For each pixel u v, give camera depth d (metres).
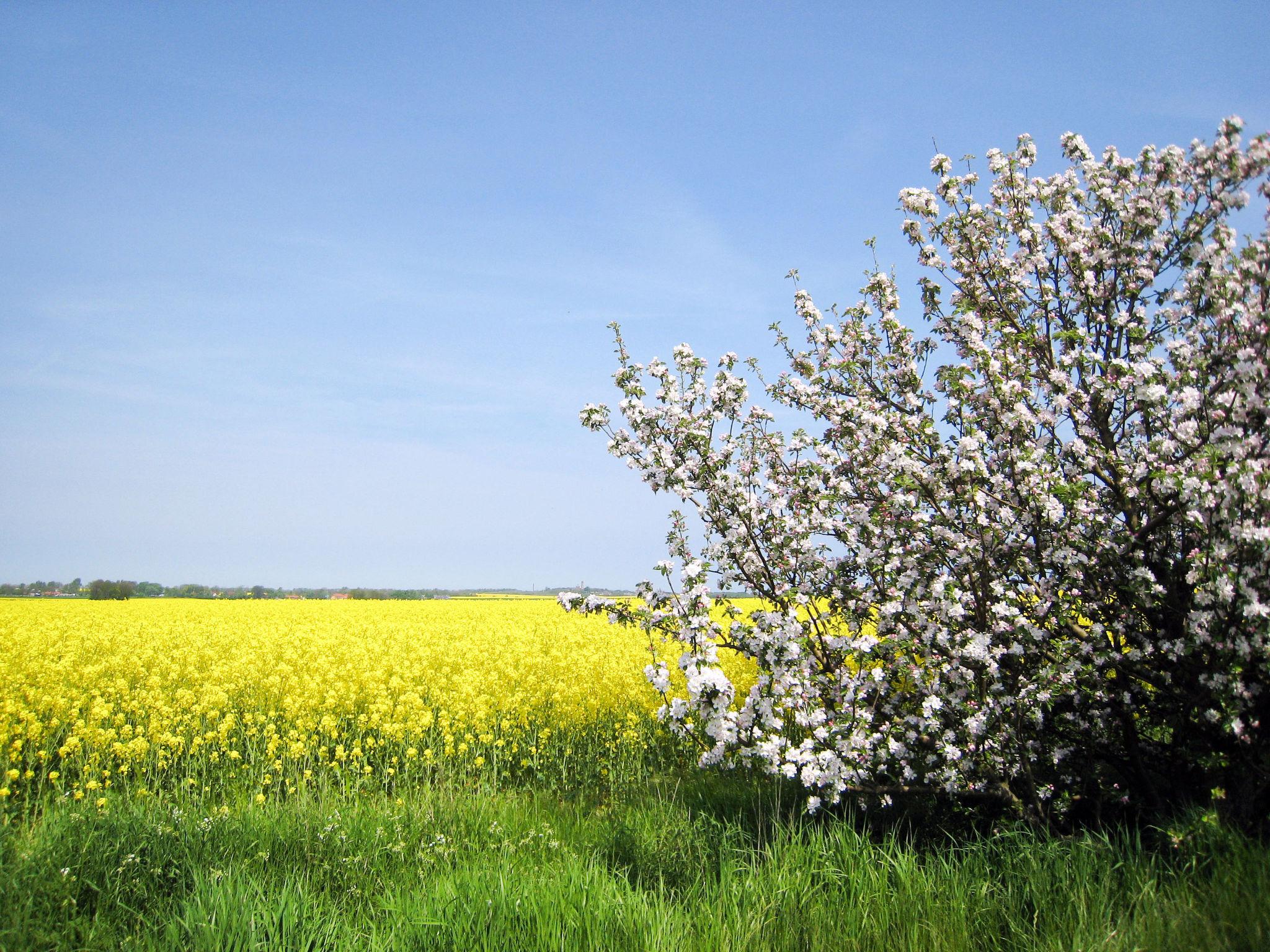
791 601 6.30
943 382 6.21
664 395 6.86
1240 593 4.49
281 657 15.08
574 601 6.67
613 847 6.03
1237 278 5.08
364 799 7.74
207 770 8.83
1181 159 6.03
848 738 5.57
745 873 5.21
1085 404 6.01
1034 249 6.79
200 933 4.21
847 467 7.15
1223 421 5.30
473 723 10.13
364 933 4.48
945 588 5.69
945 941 4.21
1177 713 5.50
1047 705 5.66
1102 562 5.57
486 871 5.09
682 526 6.77
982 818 6.13
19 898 4.55
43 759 8.36
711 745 9.33
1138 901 4.31
